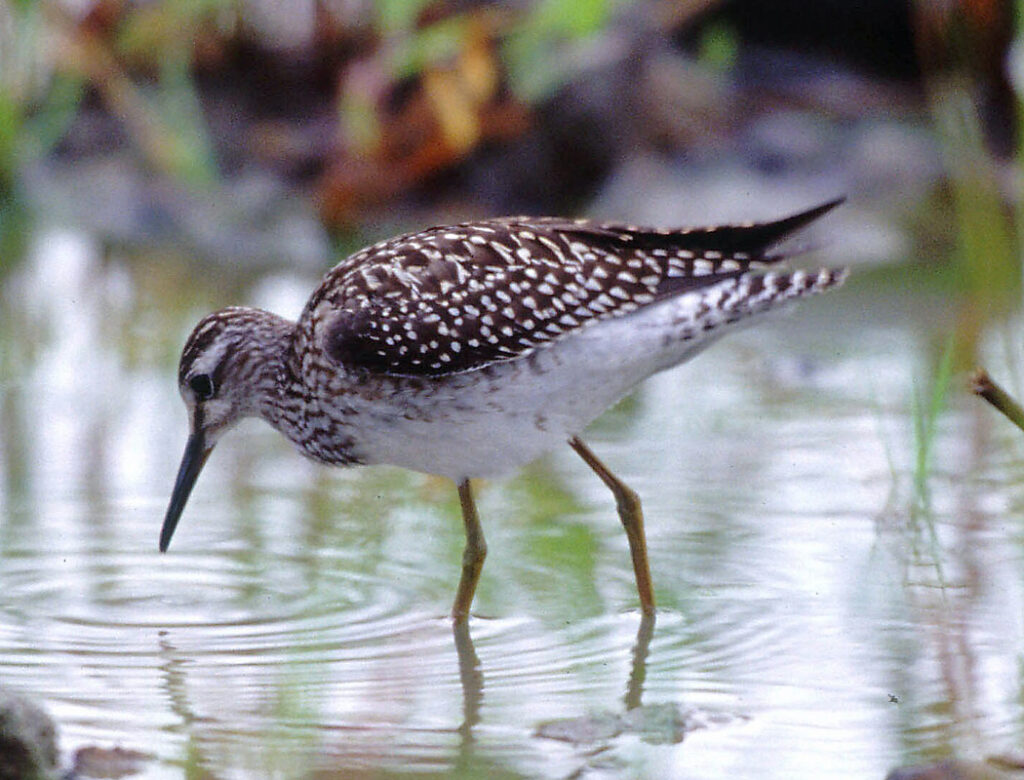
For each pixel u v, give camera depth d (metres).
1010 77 19.38
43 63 19.89
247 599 9.84
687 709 8.10
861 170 20.08
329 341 9.84
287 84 20.70
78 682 8.52
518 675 8.66
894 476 11.49
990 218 16.48
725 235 9.89
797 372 14.45
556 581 10.20
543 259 9.77
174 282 17.48
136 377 14.39
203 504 11.58
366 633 9.30
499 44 19.55
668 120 20.45
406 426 9.83
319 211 19.31
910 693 8.32
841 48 21.98
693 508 11.34
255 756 7.62
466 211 19.64
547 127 19.66
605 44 19.89
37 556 10.48
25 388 14.08
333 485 12.09
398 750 7.69
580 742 7.75
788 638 9.13
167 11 20.05
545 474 12.20
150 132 19.78
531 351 9.62
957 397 13.55
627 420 13.39
